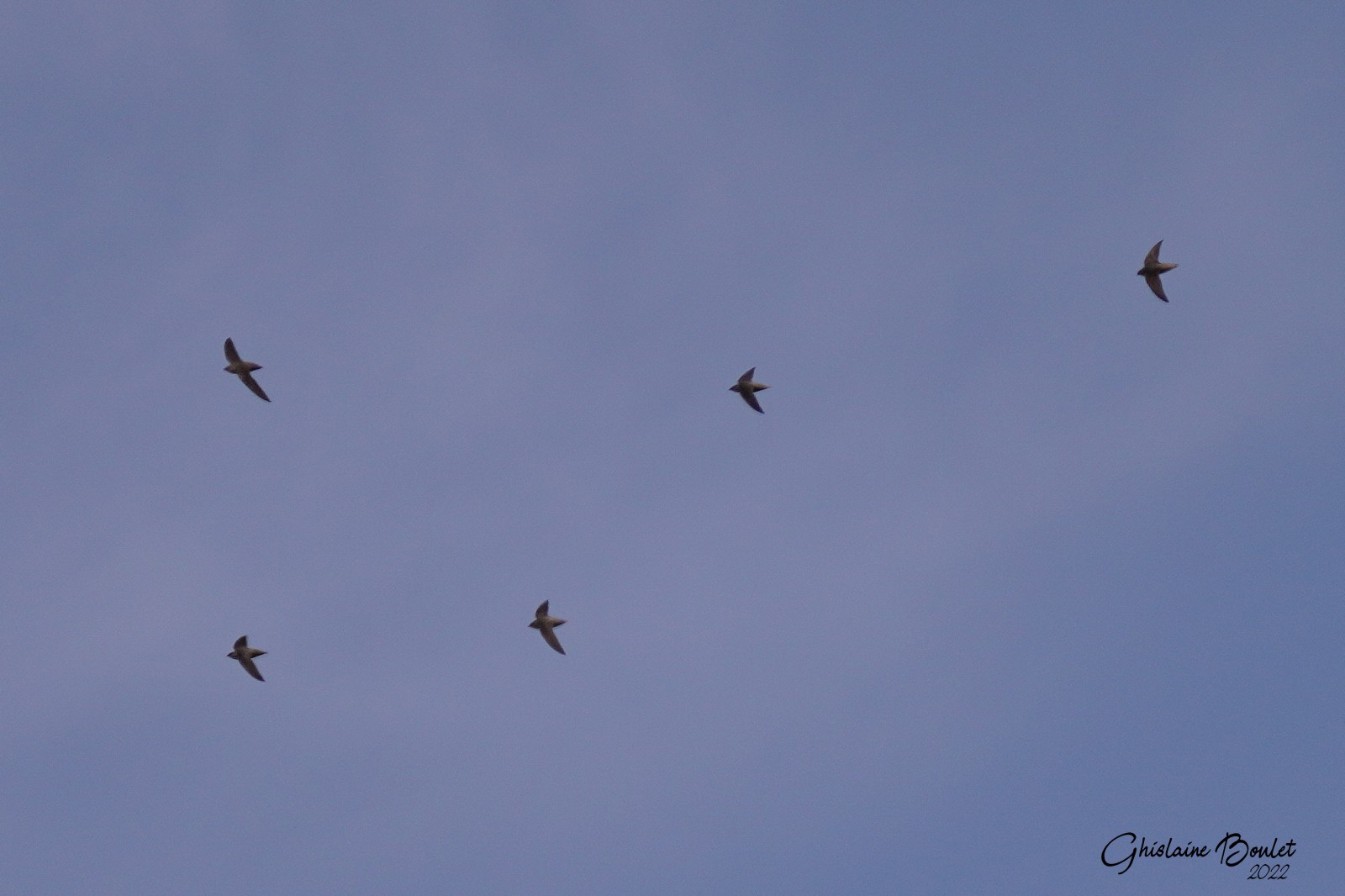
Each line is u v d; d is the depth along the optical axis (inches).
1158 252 1873.8
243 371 2054.6
